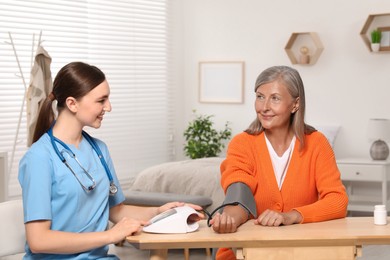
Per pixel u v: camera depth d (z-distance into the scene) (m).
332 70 7.31
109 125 7.41
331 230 2.39
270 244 2.29
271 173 2.72
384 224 2.51
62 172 2.42
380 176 6.58
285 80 2.67
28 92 5.63
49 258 2.40
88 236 2.31
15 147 6.32
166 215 2.41
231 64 7.90
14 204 2.76
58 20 6.75
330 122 7.34
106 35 7.33
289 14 7.55
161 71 8.06
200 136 7.76
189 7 8.18
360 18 7.15
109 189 2.61
